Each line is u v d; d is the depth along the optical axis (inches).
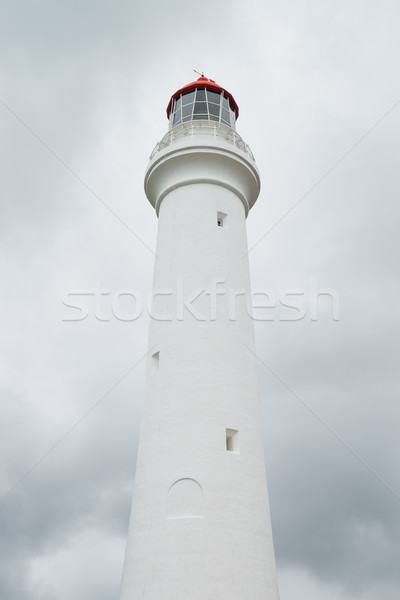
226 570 576.7
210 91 1026.1
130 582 598.9
